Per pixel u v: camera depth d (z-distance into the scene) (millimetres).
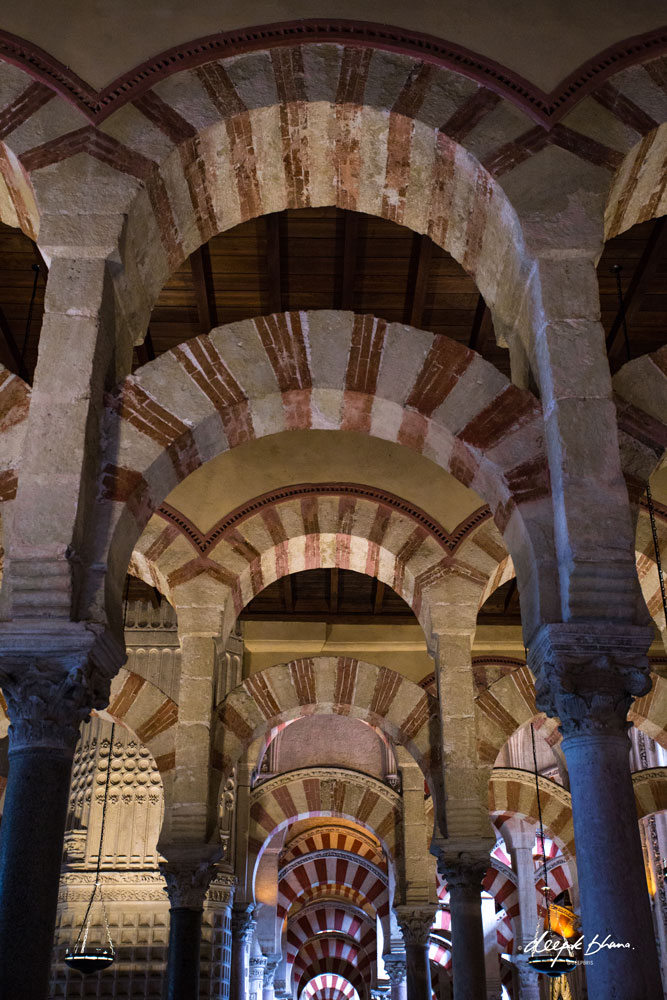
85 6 5969
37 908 4238
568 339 5293
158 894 11281
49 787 4488
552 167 5645
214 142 5816
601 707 4684
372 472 8680
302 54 5926
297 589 11727
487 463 5340
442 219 6172
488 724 8719
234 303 8039
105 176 5551
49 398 5082
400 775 11914
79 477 4918
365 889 17562
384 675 9109
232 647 12016
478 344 8430
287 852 17188
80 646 4648
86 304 5293
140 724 8867
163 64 5836
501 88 5805
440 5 6004
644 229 7133
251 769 12570
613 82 5836
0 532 7262
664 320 8250
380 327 5660
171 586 8484
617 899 4332
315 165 6086
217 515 8656
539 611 4949
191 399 5414
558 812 13039
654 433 5359
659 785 12422
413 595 8609
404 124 5809
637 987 4137
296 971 21656
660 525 8273
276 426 5715
